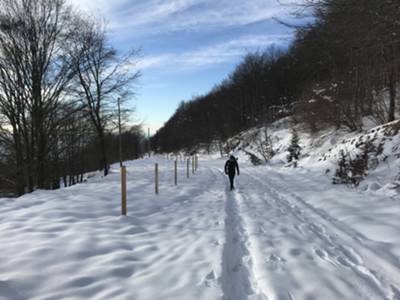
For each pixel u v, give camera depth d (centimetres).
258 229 807
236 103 8194
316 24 905
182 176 2250
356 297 463
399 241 676
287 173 2059
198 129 9538
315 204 1098
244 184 1756
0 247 645
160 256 627
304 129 3000
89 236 724
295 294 473
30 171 2136
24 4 2052
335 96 2309
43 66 2108
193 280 518
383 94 2033
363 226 794
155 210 1071
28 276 521
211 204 1184
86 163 4378
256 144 4416
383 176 1206
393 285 497
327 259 604
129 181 1864
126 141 8150
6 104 2061
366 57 1096
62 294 473
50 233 742
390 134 1396
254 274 549
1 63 2023
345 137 2045
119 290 488
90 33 2642
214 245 687
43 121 2139
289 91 6631
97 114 2753
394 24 845
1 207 1091
